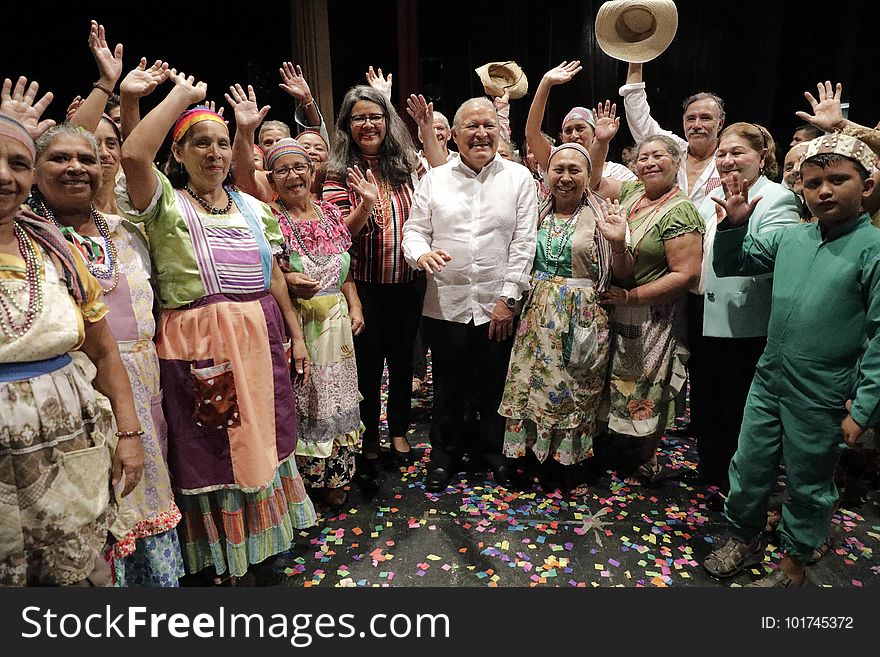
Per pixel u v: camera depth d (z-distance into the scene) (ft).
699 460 9.05
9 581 3.88
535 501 8.55
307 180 7.47
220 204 6.17
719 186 9.11
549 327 8.30
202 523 6.33
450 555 7.27
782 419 6.20
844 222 5.76
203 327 5.90
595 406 8.64
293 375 7.59
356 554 7.30
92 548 4.25
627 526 7.89
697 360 8.69
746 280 7.66
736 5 17.16
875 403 5.36
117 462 4.70
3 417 3.72
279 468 6.78
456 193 8.52
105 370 4.64
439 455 9.07
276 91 18.31
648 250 8.11
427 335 9.04
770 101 17.37
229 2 17.07
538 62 18.48
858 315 5.66
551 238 8.44
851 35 16.39
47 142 4.65
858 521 7.96
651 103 18.48
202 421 5.95
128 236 5.61
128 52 16.21
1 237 3.83
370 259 8.72
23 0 14.58
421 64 18.69
